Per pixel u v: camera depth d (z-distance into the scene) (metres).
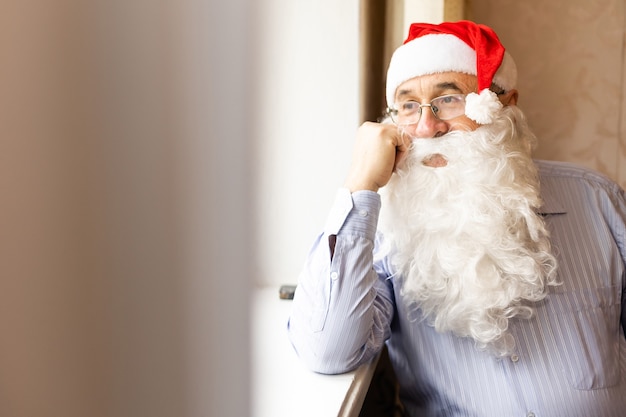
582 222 1.15
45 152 0.18
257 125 0.21
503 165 1.06
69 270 0.19
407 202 1.08
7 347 0.19
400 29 1.48
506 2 1.84
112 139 0.19
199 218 0.20
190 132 0.19
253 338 0.23
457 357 1.08
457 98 1.09
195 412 0.21
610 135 1.84
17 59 0.17
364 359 1.04
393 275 1.12
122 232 0.19
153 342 0.20
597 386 1.05
